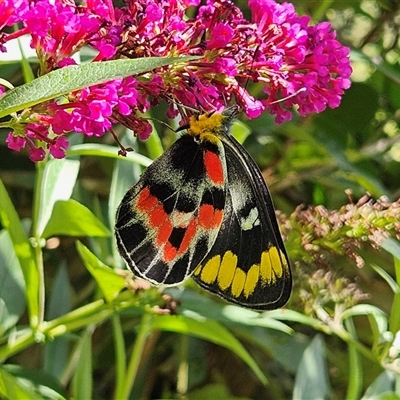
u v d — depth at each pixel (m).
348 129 0.31
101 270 0.19
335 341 0.31
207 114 0.19
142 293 0.20
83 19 0.16
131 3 0.16
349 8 0.32
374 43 0.33
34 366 0.28
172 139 0.26
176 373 0.29
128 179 0.22
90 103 0.15
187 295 0.21
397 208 0.19
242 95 0.17
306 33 0.17
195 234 0.19
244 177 0.19
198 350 0.29
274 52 0.17
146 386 0.29
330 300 0.22
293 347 0.26
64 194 0.20
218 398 0.28
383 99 0.33
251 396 0.31
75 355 0.24
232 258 0.19
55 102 0.16
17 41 0.19
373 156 0.30
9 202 0.19
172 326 0.21
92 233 0.20
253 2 0.17
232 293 0.19
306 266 0.21
